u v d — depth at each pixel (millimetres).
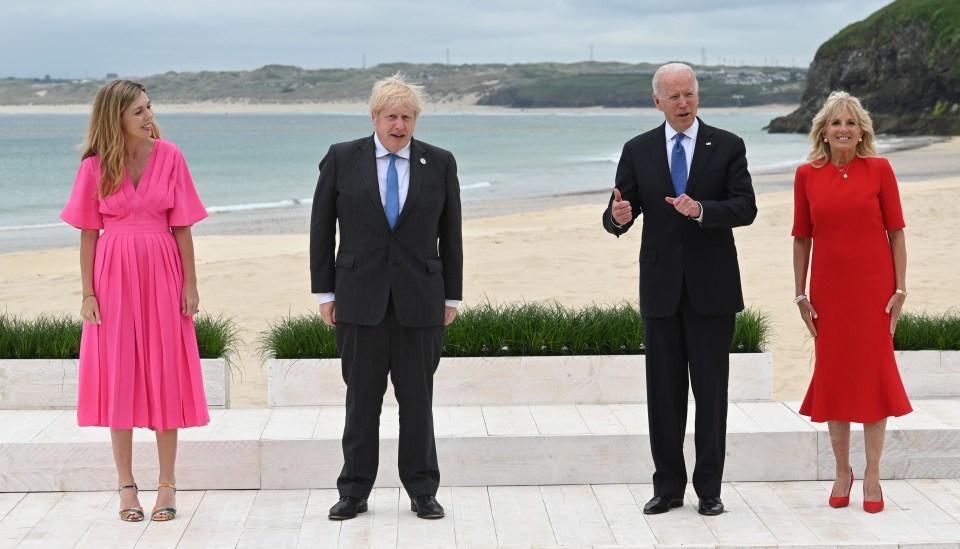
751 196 4594
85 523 4602
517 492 5016
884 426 4703
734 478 5137
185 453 5020
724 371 4730
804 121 95500
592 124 155125
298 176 43656
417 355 4711
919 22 83312
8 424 5359
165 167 4664
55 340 6031
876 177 4684
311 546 4359
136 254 4602
